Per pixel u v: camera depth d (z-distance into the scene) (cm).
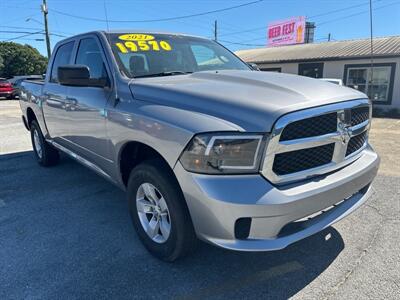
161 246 289
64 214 397
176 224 263
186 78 322
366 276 274
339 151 264
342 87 298
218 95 256
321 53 1870
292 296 254
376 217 376
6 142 820
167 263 295
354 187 274
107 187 483
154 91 290
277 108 230
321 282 269
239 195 222
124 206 418
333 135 255
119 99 315
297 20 2859
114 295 257
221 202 223
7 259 305
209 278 276
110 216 390
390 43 1791
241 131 226
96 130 349
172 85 290
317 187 243
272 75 319
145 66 349
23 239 340
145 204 303
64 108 420
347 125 266
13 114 1434
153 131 263
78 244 329
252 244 230
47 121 498
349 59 1689
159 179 265
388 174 536
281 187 235
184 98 267
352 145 290
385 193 448
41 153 577
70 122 409
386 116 1504
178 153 242
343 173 269
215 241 237
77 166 587
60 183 502
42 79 603
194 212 241
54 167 584
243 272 283
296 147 235
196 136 232
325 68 1800
